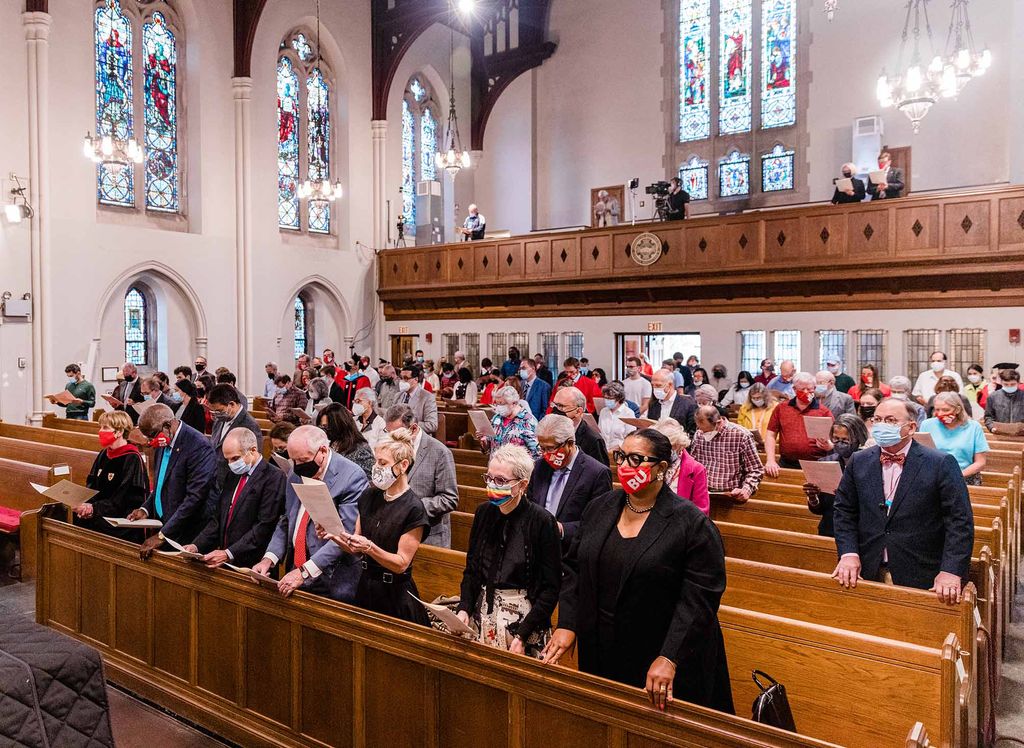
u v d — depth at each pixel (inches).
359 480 181.8
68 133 617.3
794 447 297.9
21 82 592.1
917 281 562.3
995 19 652.1
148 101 689.6
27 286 595.2
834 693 148.9
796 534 216.7
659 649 125.2
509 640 148.8
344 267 832.9
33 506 329.4
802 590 182.4
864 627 173.8
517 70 898.7
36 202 596.1
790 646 154.6
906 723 141.3
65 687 63.7
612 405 337.1
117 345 673.6
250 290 744.3
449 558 210.4
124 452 238.7
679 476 208.5
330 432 224.1
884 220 558.9
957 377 494.3
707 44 803.4
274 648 174.6
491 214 928.3
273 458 234.4
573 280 707.4
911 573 177.5
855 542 183.9
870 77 711.7
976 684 164.1
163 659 201.9
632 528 129.0
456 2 824.3
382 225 867.4
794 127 753.6
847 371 594.9
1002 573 225.5
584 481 184.5
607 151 861.8
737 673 160.7
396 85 878.4
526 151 901.2
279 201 790.5
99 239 639.1
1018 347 531.8
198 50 709.3
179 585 197.2
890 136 698.2
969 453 249.3
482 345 794.8
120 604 214.1
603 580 127.9
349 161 836.0
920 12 684.7
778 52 765.9
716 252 629.3
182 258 698.8
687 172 818.2
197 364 560.4
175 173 713.6
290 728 171.3
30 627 69.4
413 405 370.0
